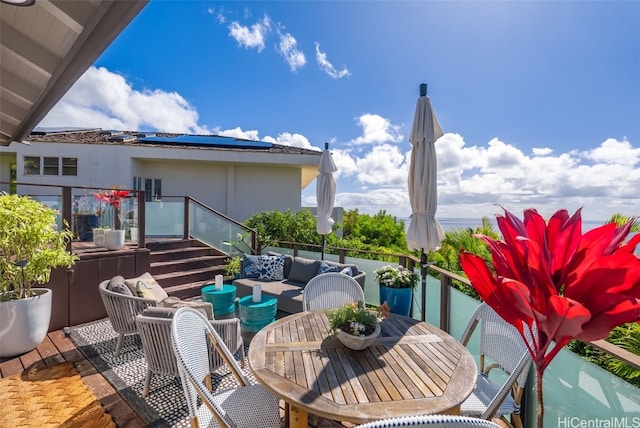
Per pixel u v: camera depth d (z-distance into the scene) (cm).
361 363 178
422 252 332
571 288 69
